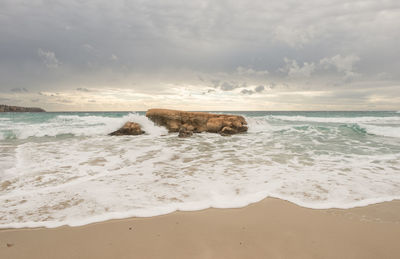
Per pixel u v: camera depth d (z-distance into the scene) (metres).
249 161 7.27
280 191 4.66
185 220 3.58
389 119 28.92
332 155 8.19
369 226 3.44
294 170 6.17
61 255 2.77
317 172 5.97
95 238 3.11
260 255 2.78
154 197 4.34
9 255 2.77
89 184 5.02
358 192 4.62
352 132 15.05
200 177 5.54
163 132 15.24
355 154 8.37
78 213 3.72
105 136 13.84
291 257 2.75
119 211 3.80
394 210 3.91
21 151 8.87
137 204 4.05
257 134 14.66
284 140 11.99
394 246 2.97
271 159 7.55
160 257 2.73
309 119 29.06
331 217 3.69
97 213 3.73
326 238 3.15
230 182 5.16
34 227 3.34
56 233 3.21
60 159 7.48
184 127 15.38
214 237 3.15
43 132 13.88
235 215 3.74
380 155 8.18
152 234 3.21
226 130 14.72
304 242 3.05
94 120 22.80
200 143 11.13
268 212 3.84
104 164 6.83
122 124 15.30
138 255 2.77
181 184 5.03
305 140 11.93
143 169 6.27
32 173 5.83
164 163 6.99
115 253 2.80
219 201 4.21
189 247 2.93
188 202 4.15
